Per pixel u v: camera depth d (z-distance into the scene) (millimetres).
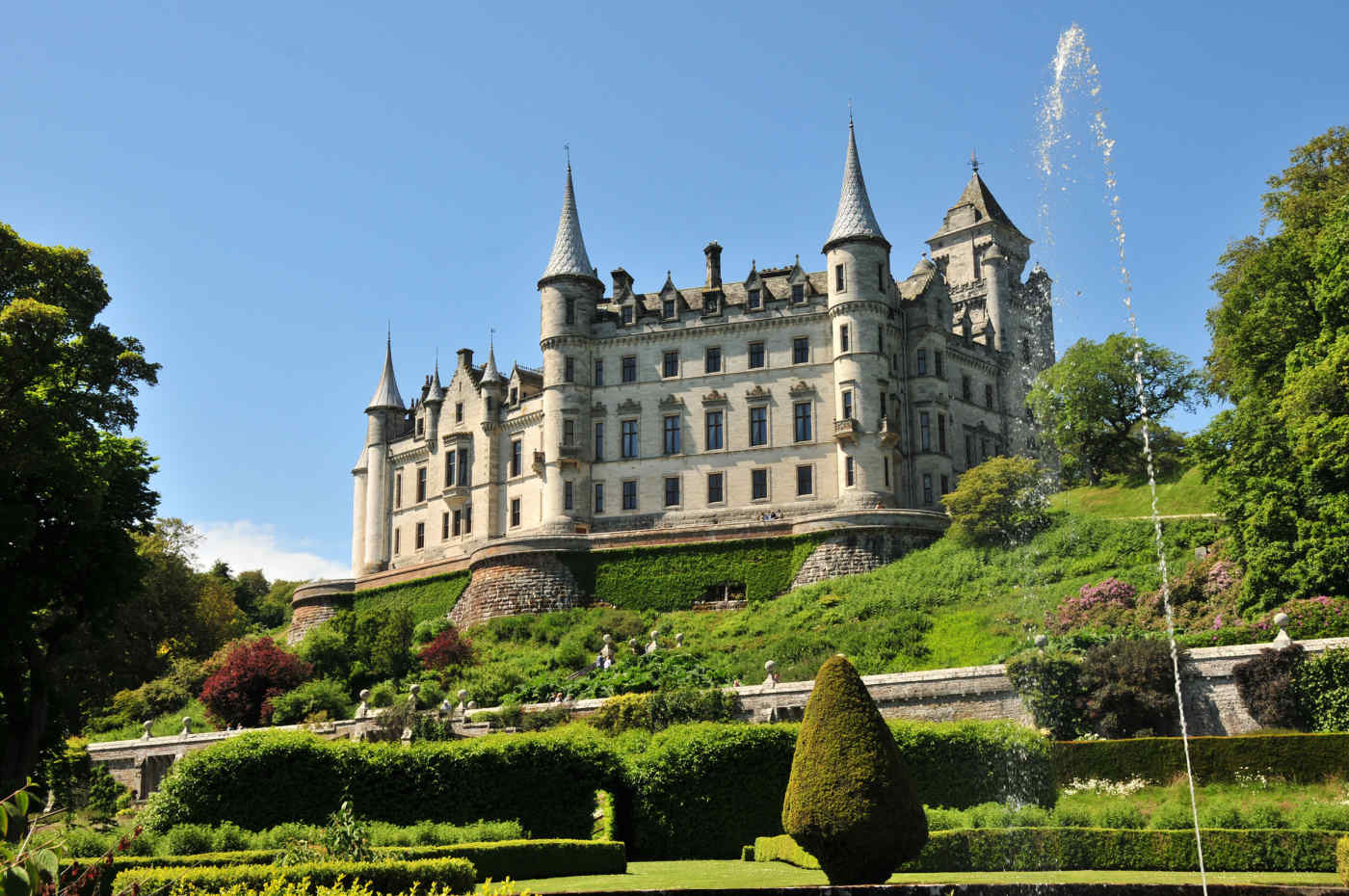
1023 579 58031
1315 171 58562
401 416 101188
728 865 27984
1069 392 82188
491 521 88062
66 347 41812
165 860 23266
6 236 40719
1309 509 43031
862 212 80250
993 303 96250
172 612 79438
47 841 10820
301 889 15352
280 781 30469
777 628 61781
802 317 80438
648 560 74125
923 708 39719
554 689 54531
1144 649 36406
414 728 46281
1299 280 51281
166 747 53156
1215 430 49594
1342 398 42281
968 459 83500
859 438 76500
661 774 32219
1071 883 18766
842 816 21656
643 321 83750
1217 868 24797
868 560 69375
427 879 21031
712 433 81188
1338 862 19781
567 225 86438
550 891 20609
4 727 39219
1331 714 33000
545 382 84250
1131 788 31469
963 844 26078
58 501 39344
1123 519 60969
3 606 38125
